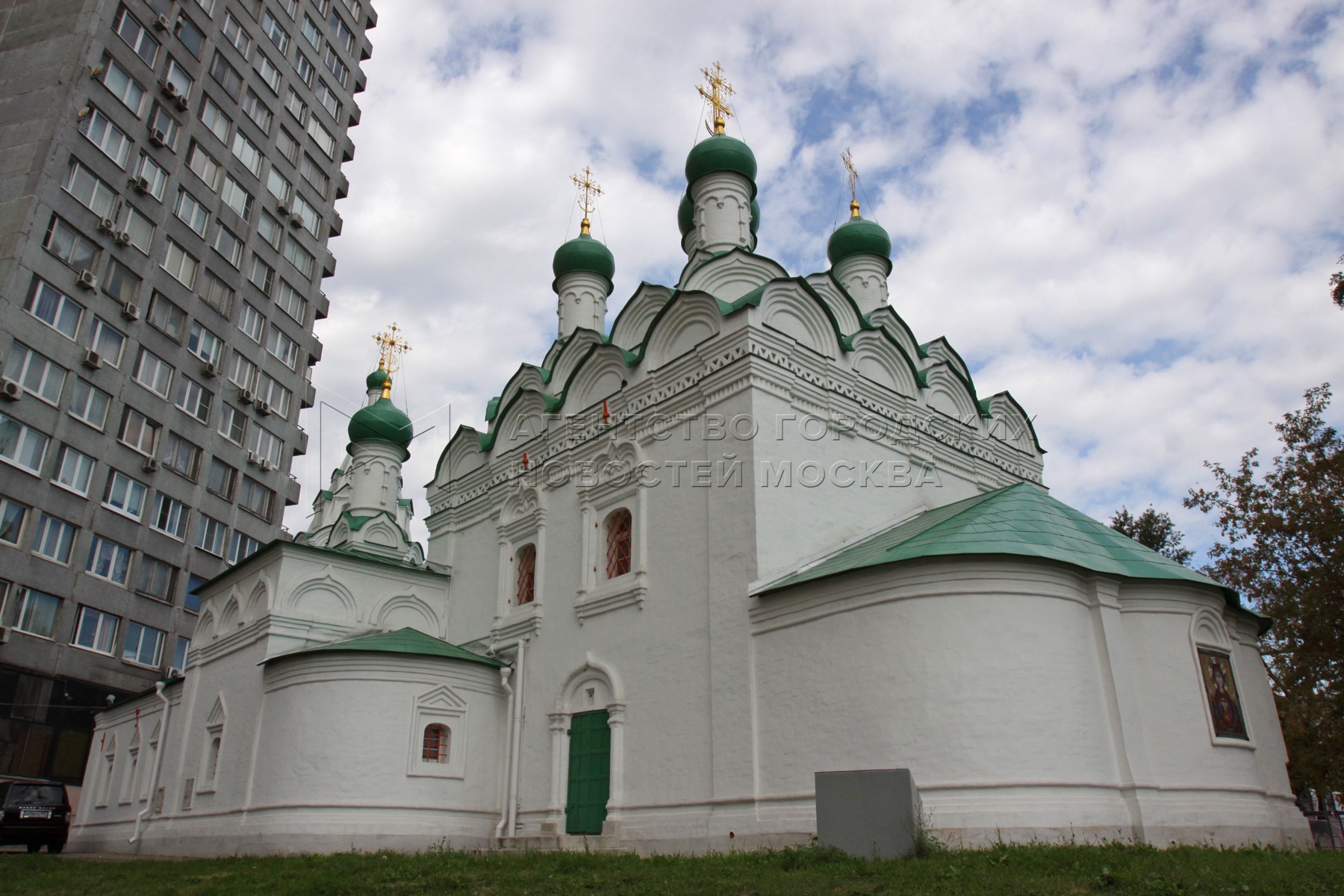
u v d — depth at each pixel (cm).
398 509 3108
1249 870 887
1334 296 1691
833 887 888
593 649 1831
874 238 2456
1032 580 1347
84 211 3256
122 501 3319
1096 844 1175
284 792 1817
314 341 4428
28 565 2948
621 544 1894
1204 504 2362
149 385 3472
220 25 4006
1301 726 2183
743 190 2397
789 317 1842
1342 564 2008
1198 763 1332
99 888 1194
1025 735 1266
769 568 1575
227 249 3931
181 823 2130
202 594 2422
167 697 2481
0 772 2858
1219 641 1447
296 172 4403
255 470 3972
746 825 1427
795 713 1430
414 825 1808
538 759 1870
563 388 2173
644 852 1560
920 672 1315
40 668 2959
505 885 1042
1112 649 1356
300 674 1892
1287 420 2186
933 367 2170
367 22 5131
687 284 2184
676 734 1603
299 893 1056
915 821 1077
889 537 1684
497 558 2200
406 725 1866
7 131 3209
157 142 3569
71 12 3391
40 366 3047
